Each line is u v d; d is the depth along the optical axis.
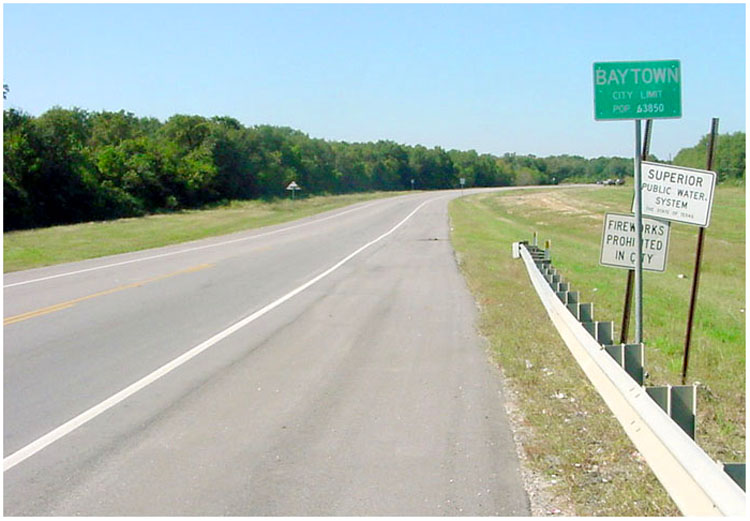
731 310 16.77
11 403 7.69
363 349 10.32
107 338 11.17
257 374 8.87
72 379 8.68
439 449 6.21
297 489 5.40
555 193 102.56
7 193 48.94
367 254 26.45
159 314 13.38
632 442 5.96
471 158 198.75
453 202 82.94
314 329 11.87
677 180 8.88
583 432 6.64
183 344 10.69
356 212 63.22
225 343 10.74
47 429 6.82
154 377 8.74
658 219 9.12
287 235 37.41
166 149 77.12
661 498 5.14
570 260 27.06
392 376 8.77
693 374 9.16
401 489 5.38
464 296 15.71
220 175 90.00
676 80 8.18
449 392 8.04
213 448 6.28
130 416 7.21
